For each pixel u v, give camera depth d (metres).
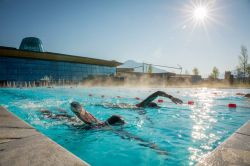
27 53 28.84
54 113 7.00
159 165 2.75
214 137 4.21
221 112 7.85
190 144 3.71
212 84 38.31
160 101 11.41
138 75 41.66
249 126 3.14
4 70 27.09
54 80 32.16
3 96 14.09
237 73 38.31
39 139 2.32
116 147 3.56
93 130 4.66
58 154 1.87
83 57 35.72
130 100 12.33
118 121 5.13
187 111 7.97
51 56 31.72
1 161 1.70
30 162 1.68
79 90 21.11
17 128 2.84
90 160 2.99
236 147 2.13
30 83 28.88
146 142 3.86
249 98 13.80
